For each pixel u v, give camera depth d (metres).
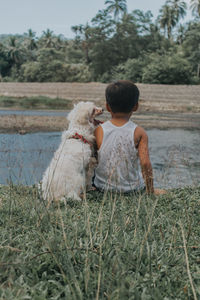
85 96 44.12
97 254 2.23
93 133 4.15
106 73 75.38
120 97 3.91
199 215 3.21
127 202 3.59
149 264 2.08
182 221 2.98
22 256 2.17
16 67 105.94
